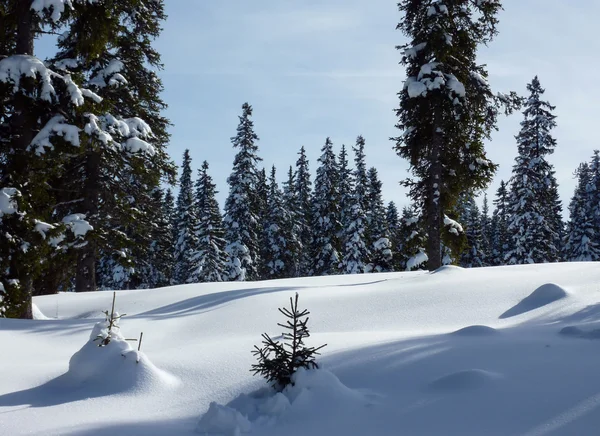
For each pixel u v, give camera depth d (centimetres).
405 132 1892
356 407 407
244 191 4141
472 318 891
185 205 4912
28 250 1173
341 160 4981
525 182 4050
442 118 1795
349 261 4297
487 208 6881
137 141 1758
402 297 1068
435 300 1025
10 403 507
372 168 4934
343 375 500
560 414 344
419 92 1730
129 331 961
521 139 4078
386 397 427
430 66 1745
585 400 361
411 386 447
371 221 4784
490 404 377
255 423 406
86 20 1271
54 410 477
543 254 4059
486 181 1838
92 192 1852
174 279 5141
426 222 1995
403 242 3672
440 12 1747
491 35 1830
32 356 768
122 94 1894
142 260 4091
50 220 1515
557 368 445
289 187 5259
